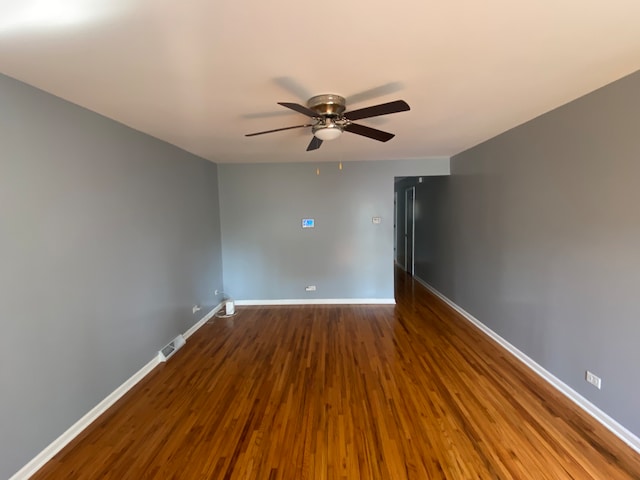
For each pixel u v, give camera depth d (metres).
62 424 2.15
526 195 3.05
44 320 2.04
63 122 2.19
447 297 5.21
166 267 3.53
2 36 1.40
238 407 2.54
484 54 1.66
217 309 5.04
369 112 1.99
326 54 1.63
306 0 1.20
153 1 1.18
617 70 1.91
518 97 2.33
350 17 1.32
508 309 3.43
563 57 1.72
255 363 3.29
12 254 1.84
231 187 5.18
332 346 3.67
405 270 7.92
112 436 2.23
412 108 2.53
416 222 6.98
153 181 3.29
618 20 1.37
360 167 5.11
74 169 2.29
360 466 1.95
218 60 1.67
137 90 2.05
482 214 3.92
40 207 2.02
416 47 1.58
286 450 2.08
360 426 2.30
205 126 2.90
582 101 2.35
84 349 2.35
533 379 2.89
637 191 1.98
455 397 2.63
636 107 1.96
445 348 3.56
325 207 5.19
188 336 4.02
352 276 5.29
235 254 5.29
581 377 2.46
